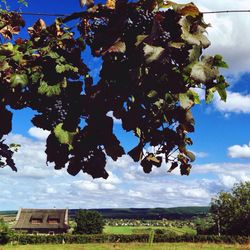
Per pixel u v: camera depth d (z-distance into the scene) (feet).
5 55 9.05
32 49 9.29
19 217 370.94
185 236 240.12
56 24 9.59
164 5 8.61
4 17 10.40
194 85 8.70
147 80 8.46
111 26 8.72
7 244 223.51
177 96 8.84
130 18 8.74
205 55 8.31
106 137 9.01
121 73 8.70
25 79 8.91
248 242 226.79
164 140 9.57
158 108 8.93
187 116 9.02
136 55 8.38
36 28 9.86
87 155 9.14
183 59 8.24
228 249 181.47
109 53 8.73
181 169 9.79
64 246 212.84
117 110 9.12
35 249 188.44
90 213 291.58
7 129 9.36
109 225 609.42
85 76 9.26
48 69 8.96
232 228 263.90
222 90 9.02
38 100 9.14
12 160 10.52
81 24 9.51
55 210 378.94
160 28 8.09
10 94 9.09
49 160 9.12
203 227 284.82
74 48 9.44
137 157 9.57
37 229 358.84
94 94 8.88
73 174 9.14
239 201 265.54
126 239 246.47
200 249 179.42
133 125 9.22
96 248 191.52
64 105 9.08
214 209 271.69
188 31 8.20
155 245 207.41
